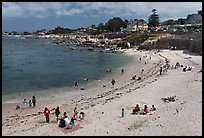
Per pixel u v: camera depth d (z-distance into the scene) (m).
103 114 31.72
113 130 26.59
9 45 169.50
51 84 51.50
